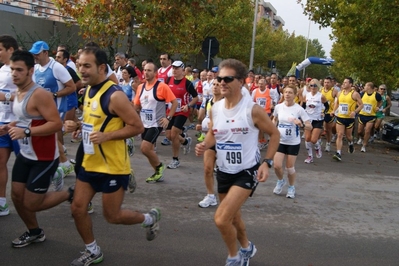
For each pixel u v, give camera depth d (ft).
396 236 18.37
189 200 21.26
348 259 15.55
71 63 23.73
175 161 27.86
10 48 16.47
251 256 14.15
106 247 15.05
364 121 41.75
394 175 31.27
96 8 54.90
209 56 50.37
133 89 31.58
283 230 18.13
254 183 12.64
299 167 31.65
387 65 51.85
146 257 14.51
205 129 20.40
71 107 23.32
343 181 28.14
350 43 56.08
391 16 46.37
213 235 16.89
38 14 78.02
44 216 17.54
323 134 50.60
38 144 13.44
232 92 12.37
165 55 31.58
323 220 19.86
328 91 40.98
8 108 16.51
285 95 22.53
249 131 12.49
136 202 20.39
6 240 15.01
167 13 55.62
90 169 12.73
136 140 36.86
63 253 14.32
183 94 27.40
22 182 13.83
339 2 51.96
